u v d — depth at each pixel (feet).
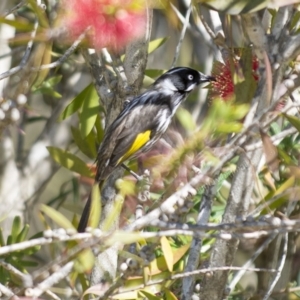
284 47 24.03
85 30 22.45
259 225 21.30
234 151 22.40
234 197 24.86
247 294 34.83
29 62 22.17
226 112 20.42
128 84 30.99
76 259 20.66
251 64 25.16
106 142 32.32
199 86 39.29
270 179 29.35
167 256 24.93
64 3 22.08
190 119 20.89
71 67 45.16
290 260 36.37
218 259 25.67
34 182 43.80
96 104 33.04
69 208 36.29
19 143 45.01
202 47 44.75
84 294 25.45
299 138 33.50
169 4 25.73
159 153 34.14
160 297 27.58
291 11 24.45
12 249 20.35
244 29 26.37
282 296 36.04
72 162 31.78
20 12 39.04
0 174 42.22
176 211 22.12
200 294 26.30
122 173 33.17
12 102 21.43
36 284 22.40
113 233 19.92
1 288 21.74
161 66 47.06
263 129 23.21
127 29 21.88
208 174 22.04
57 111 45.09
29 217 43.52
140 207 23.67
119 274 26.78
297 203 33.19
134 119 32.86
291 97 24.08
